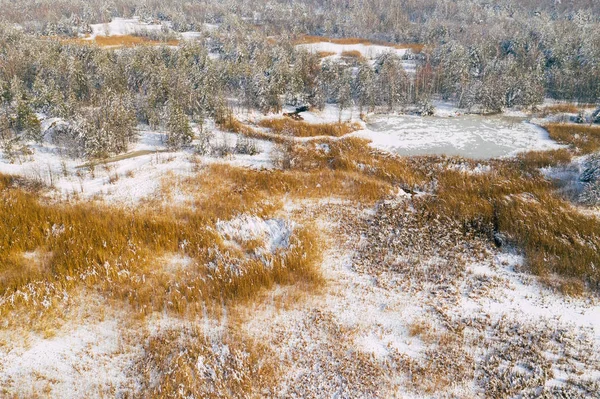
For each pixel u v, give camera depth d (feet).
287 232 94.89
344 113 194.29
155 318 68.13
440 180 124.57
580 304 72.49
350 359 60.75
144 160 132.26
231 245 90.33
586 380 56.65
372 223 100.73
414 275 81.20
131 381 56.44
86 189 112.88
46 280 74.33
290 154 139.85
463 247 90.63
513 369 58.85
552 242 87.76
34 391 54.29
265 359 60.59
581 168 126.11
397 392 55.52
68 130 139.44
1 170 118.21
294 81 198.59
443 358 61.00
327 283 78.84
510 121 190.80
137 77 191.62
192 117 173.06
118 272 77.41
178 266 82.07
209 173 123.13
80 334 64.28
